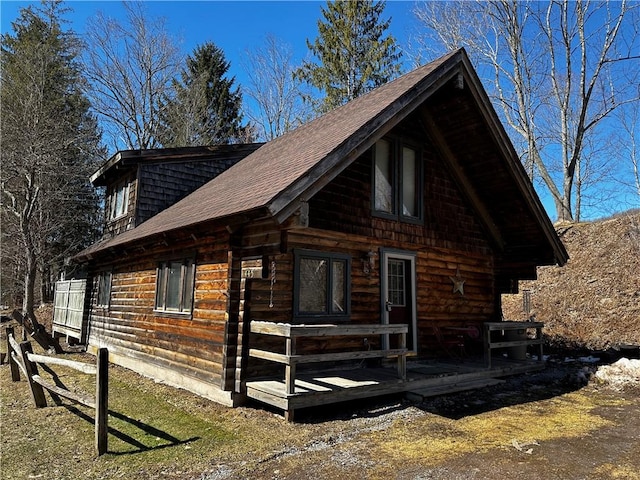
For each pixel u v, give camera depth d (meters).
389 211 9.14
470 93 8.55
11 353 8.52
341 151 6.21
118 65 26.98
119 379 8.96
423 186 9.82
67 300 16.28
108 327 11.73
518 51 22.48
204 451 4.84
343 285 8.10
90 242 24.22
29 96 19.81
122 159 12.64
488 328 8.93
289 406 5.81
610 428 5.77
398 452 4.84
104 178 14.82
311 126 11.30
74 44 24.95
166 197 13.39
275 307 7.14
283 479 4.16
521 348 10.09
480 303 10.92
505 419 6.16
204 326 7.54
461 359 9.77
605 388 8.11
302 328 5.91
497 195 10.32
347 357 6.39
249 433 5.44
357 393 6.45
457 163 10.27
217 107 33.66
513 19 21.98
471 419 6.15
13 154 17.88
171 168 13.59
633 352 10.81
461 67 8.32
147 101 28.34
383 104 7.61
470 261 10.80
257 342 6.90
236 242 6.79
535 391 7.93
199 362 7.56
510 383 8.56
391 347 8.95
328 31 29.61
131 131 27.97
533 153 22.47
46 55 21.98
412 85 7.51
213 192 9.98
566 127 21.69
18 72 21.62
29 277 17.39
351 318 8.15
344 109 10.45
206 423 5.87
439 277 9.98
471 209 10.91
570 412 6.55
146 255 10.14
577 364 10.58
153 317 9.38
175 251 8.85
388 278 9.07
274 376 7.05
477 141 9.47
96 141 25.00
